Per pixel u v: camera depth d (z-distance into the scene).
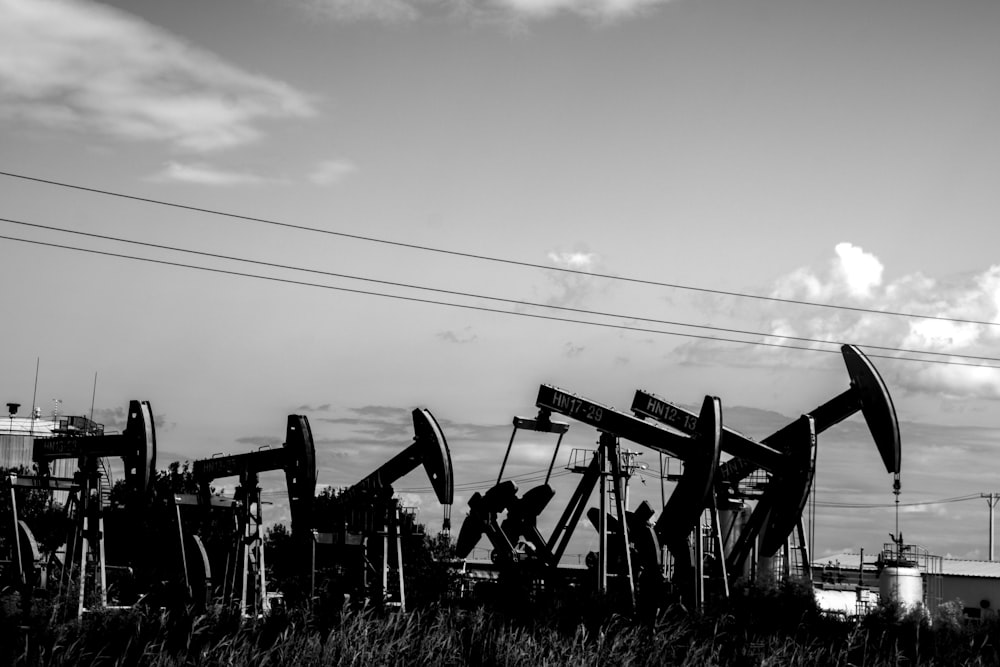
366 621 23.89
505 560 44.25
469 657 23.45
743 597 34.50
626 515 40.84
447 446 40.53
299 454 40.53
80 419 59.59
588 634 27.39
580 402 40.16
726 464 43.56
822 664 26.38
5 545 48.00
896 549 50.38
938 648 28.58
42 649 20.92
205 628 23.17
